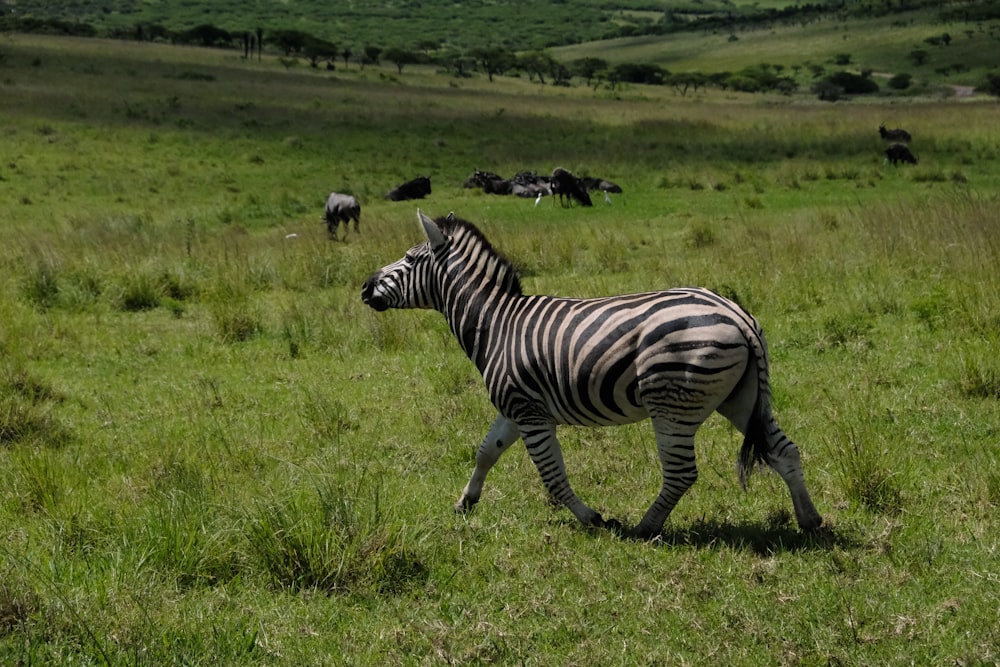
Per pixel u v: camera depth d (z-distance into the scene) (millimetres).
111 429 11883
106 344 15953
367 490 8828
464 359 14164
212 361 14992
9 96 54781
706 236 23453
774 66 173125
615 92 104500
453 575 7473
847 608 6660
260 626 6680
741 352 7320
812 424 10664
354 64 138125
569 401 7766
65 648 6348
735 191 34031
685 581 7184
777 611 6715
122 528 8117
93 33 152000
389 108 63031
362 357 14750
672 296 7531
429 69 138500
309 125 51875
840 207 28422
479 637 6539
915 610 6637
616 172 39562
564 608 6891
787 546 7766
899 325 14188
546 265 20703
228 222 30203
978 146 42375
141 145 43562
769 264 18219
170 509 8102
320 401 12062
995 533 7727
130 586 7062
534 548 7949
